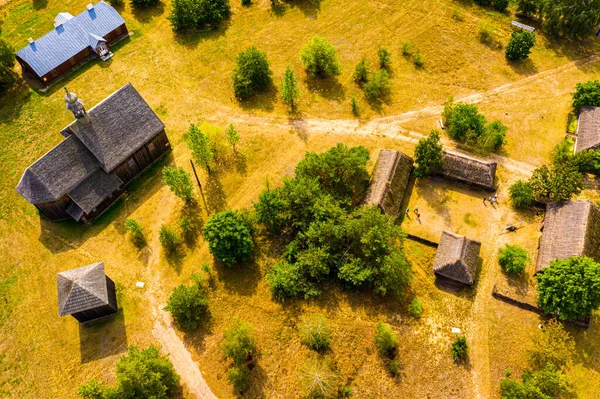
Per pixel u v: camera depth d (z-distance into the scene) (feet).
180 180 176.35
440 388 141.38
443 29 261.65
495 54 247.09
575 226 158.71
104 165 179.52
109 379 146.00
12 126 219.41
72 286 148.56
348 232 161.38
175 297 152.15
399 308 158.40
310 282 162.61
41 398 143.74
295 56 249.75
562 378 131.54
